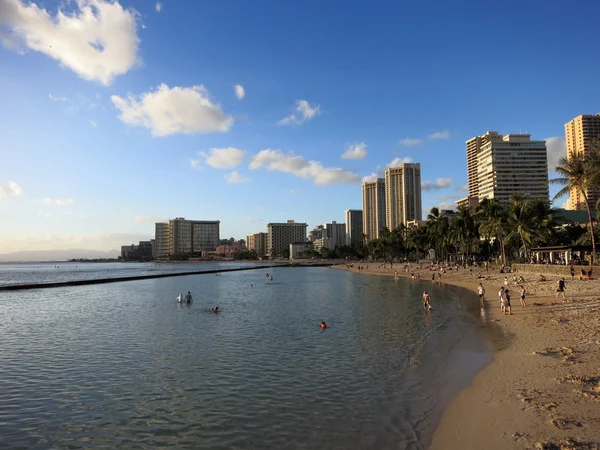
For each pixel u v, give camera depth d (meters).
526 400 12.46
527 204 78.25
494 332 24.08
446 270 96.81
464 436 10.54
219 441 11.02
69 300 52.91
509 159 188.25
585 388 13.01
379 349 21.39
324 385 15.56
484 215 82.19
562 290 34.91
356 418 12.31
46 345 23.84
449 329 26.50
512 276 63.91
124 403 13.97
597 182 50.56
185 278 109.19
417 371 17.06
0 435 11.55
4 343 24.53
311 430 11.55
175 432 11.62
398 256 193.62
